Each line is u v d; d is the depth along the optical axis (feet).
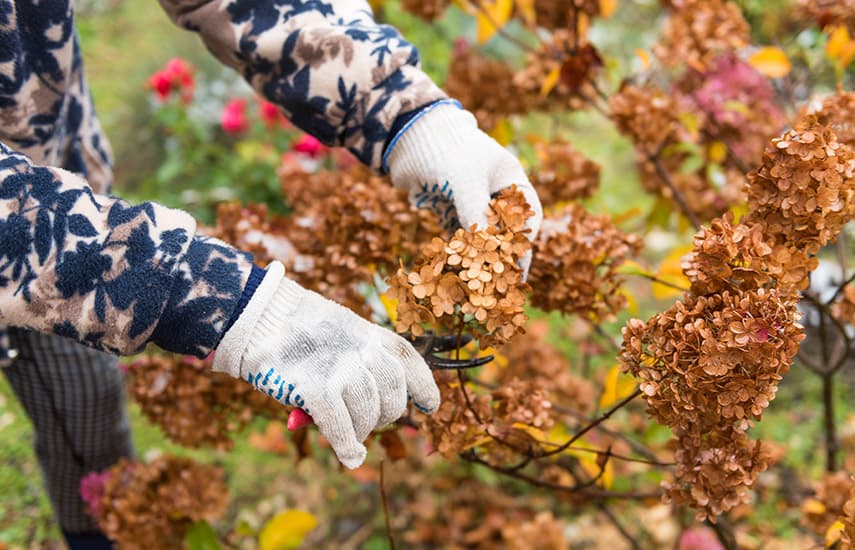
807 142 4.10
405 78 4.55
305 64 4.59
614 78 6.28
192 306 4.03
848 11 5.57
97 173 5.40
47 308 3.97
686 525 6.62
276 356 4.07
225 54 4.77
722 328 4.02
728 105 5.93
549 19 6.40
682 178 6.42
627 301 4.95
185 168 11.53
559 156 5.96
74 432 5.77
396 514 7.49
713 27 5.74
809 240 4.25
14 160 3.95
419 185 4.57
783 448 7.44
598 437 6.91
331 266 5.08
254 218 5.33
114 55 14.15
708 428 4.23
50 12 4.50
